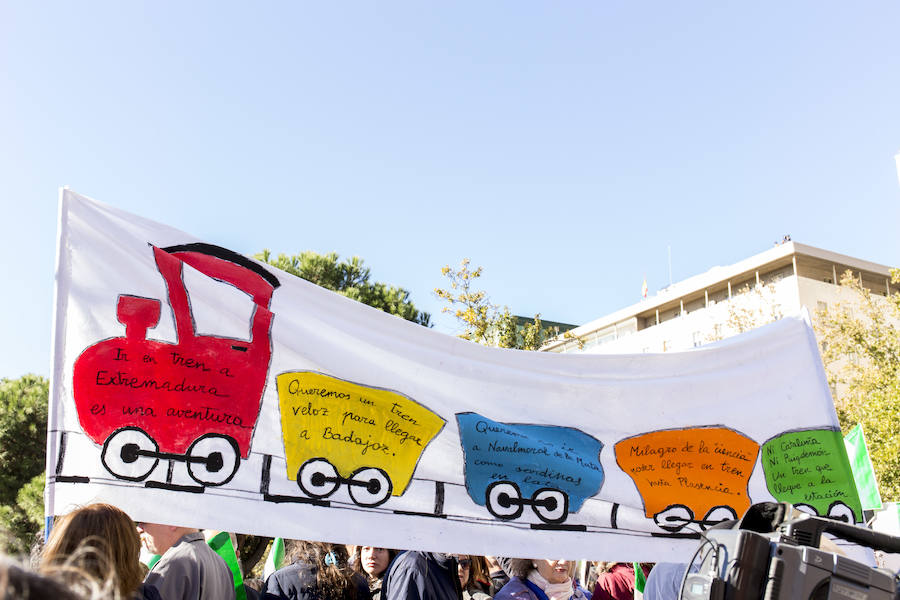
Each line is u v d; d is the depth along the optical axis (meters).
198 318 3.95
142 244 3.91
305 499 3.99
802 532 3.12
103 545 2.70
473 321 25.20
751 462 5.13
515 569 4.86
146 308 3.84
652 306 46.91
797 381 5.43
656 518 4.79
